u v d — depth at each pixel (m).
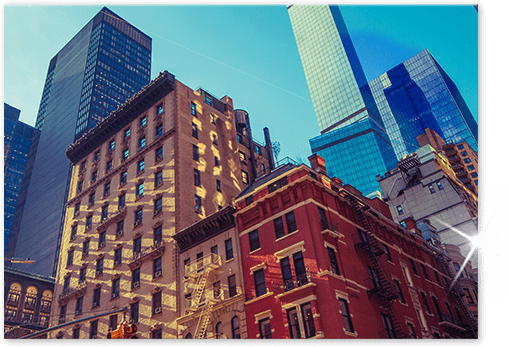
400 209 97.88
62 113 195.25
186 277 44.69
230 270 41.16
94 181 68.12
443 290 55.69
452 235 87.38
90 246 60.97
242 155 70.56
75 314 55.94
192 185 55.69
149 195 56.38
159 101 64.81
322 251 36.38
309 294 34.59
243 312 37.97
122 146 66.44
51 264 143.00
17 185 186.12
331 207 41.53
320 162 46.84
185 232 46.81
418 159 100.25
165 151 58.25
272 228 40.16
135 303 48.97
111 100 191.12
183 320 42.38
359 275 39.56
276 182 42.78
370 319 37.00
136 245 53.91
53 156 179.12
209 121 66.31
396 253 49.94
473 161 154.12
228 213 43.84
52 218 156.62
